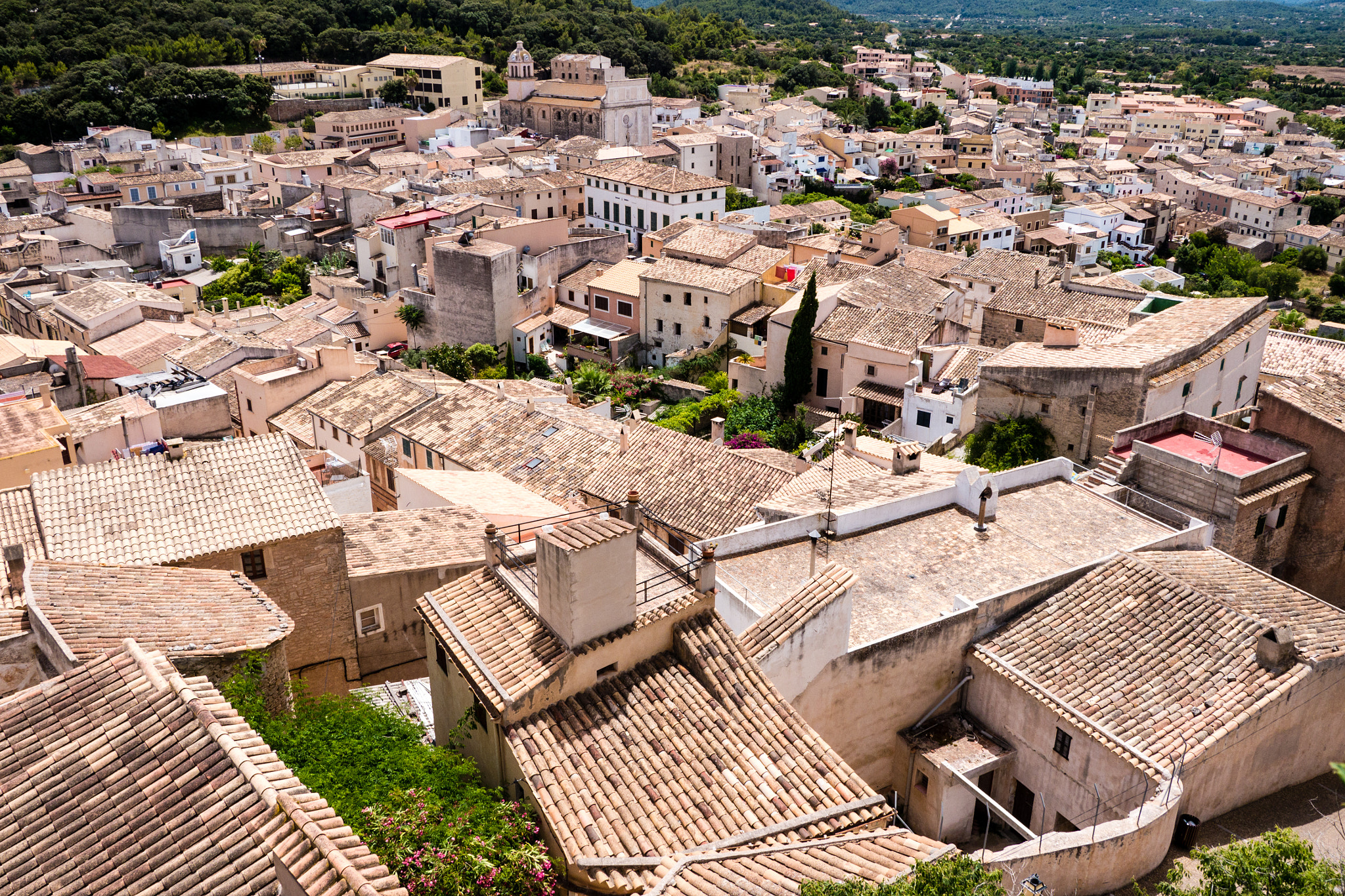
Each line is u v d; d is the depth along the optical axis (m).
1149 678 24.41
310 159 152.25
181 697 19.61
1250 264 165.50
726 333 87.81
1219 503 33.94
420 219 106.06
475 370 92.00
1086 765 23.22
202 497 31.62
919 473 37.16
